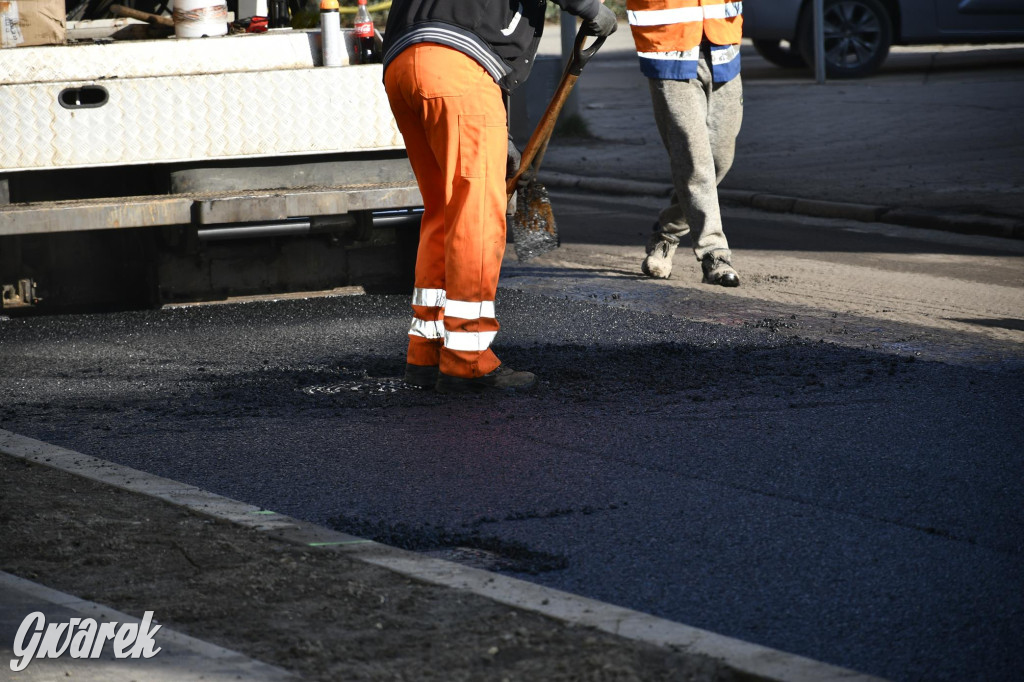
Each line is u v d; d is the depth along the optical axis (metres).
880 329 11.30
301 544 6.43
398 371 10.07
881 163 20.61
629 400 9.17
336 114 11.65
